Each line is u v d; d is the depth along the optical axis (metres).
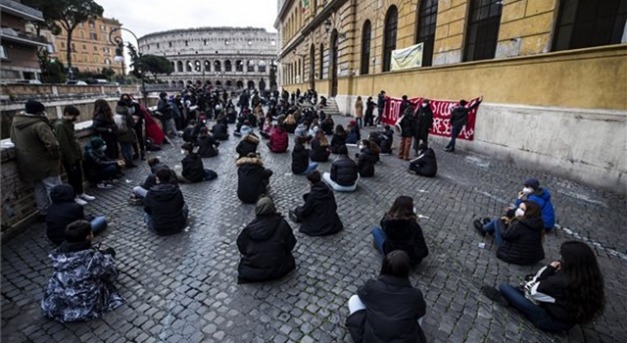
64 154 5.63
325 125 13.55
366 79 18.48
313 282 3.70
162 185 4.76
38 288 3.57
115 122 7.95
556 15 7.65
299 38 35.19
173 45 102.31
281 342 2.86
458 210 5.73
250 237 3.64
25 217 4.90
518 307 3.16
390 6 15.33
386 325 2.35
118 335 2.92
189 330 2.98
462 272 3.88
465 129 10.59
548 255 4.29
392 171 8.23
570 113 7.27
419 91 13.26
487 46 9.90
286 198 6.33
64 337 2.89
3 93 16.08
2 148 4.48
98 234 4.81
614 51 6.39
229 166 8.83
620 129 6.37
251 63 100.00
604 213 5.60
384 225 3.77
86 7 44.38
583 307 2.71
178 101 14.24
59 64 37.75
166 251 4.34
